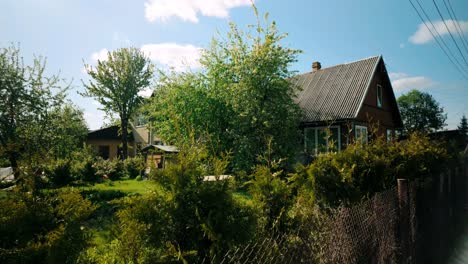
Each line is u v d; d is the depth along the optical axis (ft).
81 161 54.13
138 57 95.25
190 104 48.83
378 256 11.44
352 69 64.28
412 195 14.71
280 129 44.78
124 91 93.91
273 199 10.30
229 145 47.44
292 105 47.65
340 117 54.60
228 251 7.30
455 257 18.80
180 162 8.45
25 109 42.09
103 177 60.34
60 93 46.19
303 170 14.02
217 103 49.26
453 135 116.06
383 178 16.51
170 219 7.80
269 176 10.75
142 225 7.44
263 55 45.19
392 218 12.90
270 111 44.29
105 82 91.35
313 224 8.98
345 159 16.47
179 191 7.91
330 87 63.77
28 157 9.05
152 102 57.82
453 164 28.91
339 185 13.46
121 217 7.55
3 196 7.70
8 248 6.82
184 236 7.86
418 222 15.26
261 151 42.78
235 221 8.05
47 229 7.36
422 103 187.01
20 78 42.14
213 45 51.37
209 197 8.11
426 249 15.98
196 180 8.40
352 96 57.72
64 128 47.83
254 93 44.68
